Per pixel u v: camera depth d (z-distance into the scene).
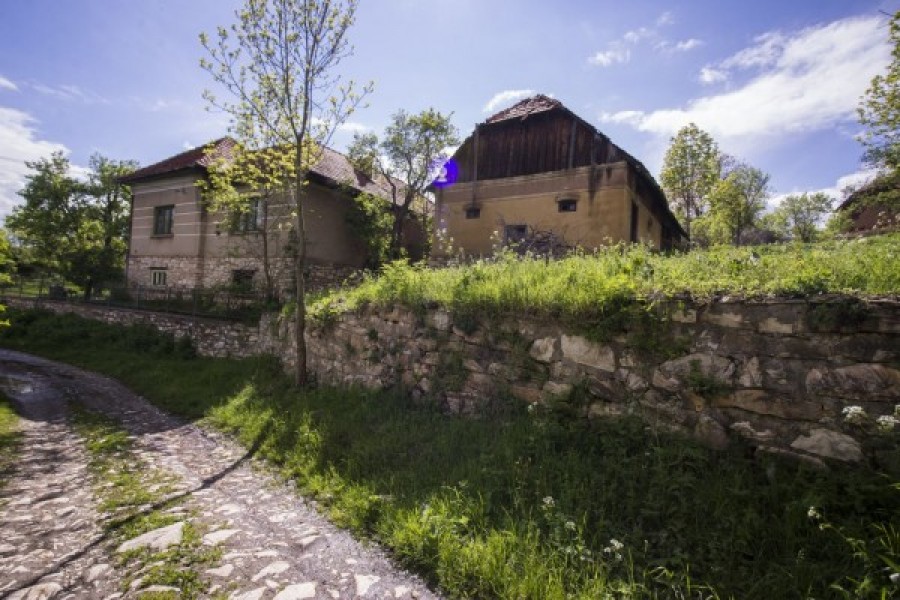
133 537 3.38
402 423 5.16
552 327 4.44
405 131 16.75
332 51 7.58
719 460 3.23
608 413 3.94
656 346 3.70
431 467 4.13
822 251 4.02
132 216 19.47
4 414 7.45
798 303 3.11
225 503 4.00
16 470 4.96
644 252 5.22
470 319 5.11
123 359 12.23
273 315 10.52
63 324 16.06
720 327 3.43
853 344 2.91
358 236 16.89
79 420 7.16
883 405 2.77
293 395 7.37
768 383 3.18
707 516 2.87
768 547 2.58
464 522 3.10
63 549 3.23
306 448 5.14
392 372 6.15
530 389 4.55
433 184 16.38
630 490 3.17
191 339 12.79
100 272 20.50
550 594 2.42
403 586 2.72
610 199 13.16
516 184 14.77
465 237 15.61
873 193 14.74
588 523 3.02
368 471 4.35
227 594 2.62
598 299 4.02
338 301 7.95
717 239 23.98
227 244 16.61
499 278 5.38
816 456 2.96
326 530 3.46
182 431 6.55
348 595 2.62
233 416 6.95
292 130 7.71
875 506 2.57
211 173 11.72
